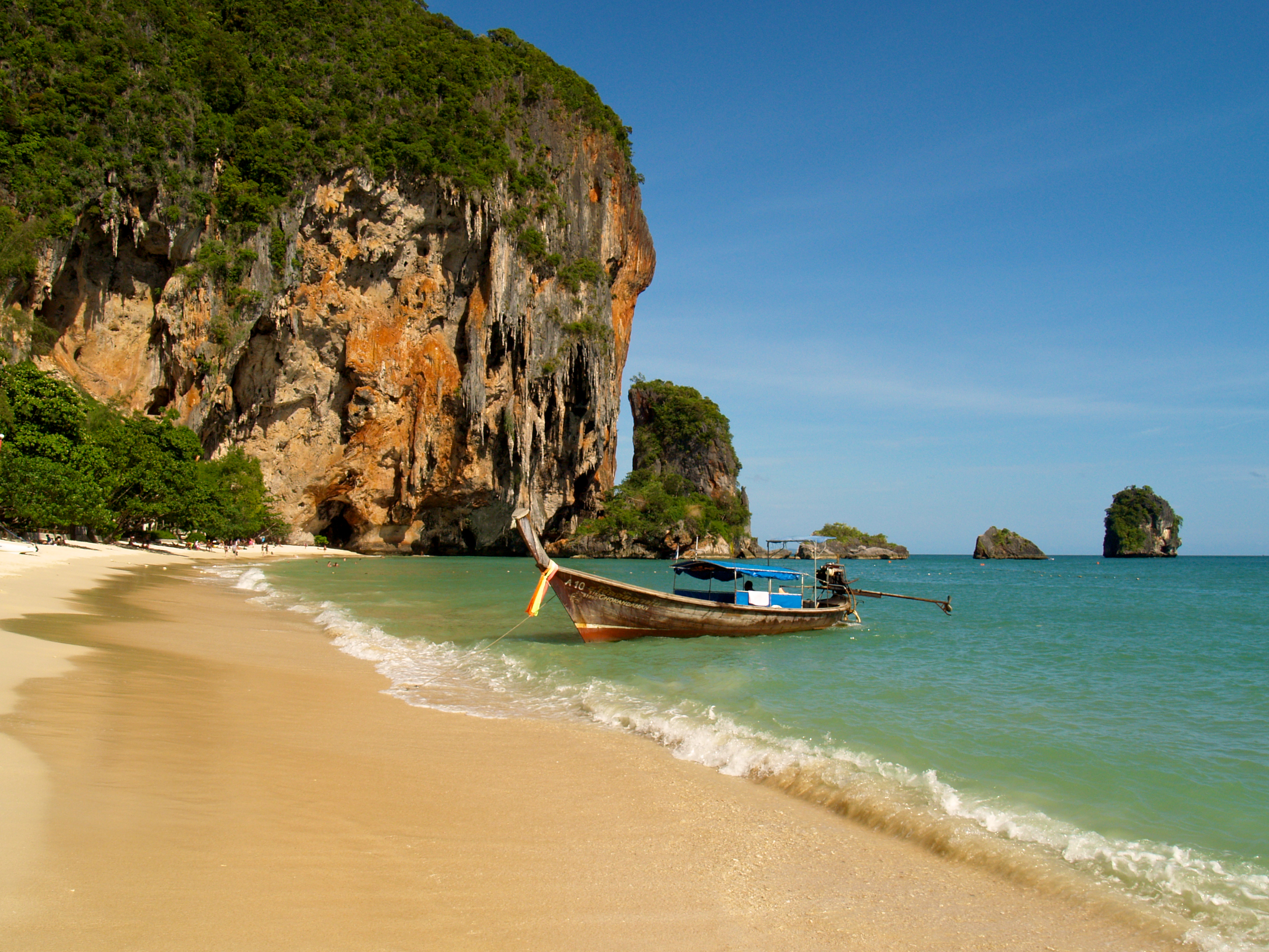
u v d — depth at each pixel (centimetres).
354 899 443
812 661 1600
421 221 7219
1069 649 1862
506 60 8819
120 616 1772
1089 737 972
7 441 3900
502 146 8025
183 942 363
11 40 5412
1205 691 1312
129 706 856
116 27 5894
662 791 736
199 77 6366
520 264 8019
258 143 6406
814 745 902
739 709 1098
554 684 1298
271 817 562
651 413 12519
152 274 5841
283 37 7438
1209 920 503
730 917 478
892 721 1042
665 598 1861
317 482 7050
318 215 6694
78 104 5434
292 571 4522
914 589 4916
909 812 681
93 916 377
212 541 6044
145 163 5578
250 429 6706
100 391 5522
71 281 5466
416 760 787
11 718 739
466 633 1977
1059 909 514
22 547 3428
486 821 620
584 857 562
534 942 419
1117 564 11631
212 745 742
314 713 967
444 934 414
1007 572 8225
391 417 7231
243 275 6097
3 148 5019
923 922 489
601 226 9469
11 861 428
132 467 4906
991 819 671
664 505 9800
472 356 7556
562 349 8556
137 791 575
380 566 5569
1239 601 3762
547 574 1714
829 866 574
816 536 2373
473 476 7825
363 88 7350
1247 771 836
